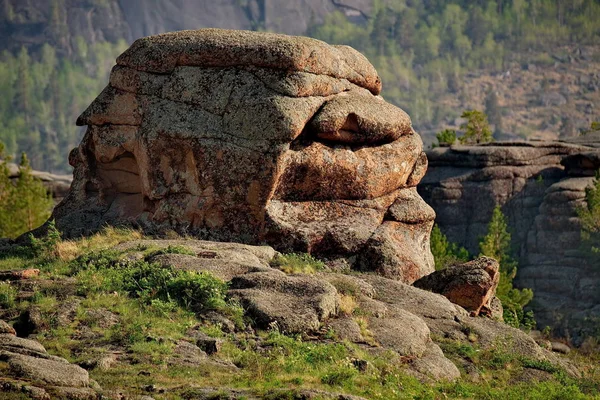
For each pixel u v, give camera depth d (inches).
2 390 1578.5
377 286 2484.0
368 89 3026.6
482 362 2241.6
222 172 2765.7
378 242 2792.8
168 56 2883.9
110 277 2265.0
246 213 2760.8
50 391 1608.0
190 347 1953.7
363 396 1797.5
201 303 2156.7
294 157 2765.7
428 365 2097.7
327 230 2780.5
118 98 2957.7
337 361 1971.0
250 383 1792.6
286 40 2819.9
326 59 2844.5
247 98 2770.7
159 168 2849.4
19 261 2529.5
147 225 2851.9
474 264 2664.9
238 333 2074.3
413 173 3009.4
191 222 2800.2
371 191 2878.9
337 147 2832.2
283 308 2140.7
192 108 2827.3
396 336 2160.4
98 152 2970.0
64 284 2223.2
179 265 2319.1
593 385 2237.9
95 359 1831.9
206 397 1679.4
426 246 2979.8
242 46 2815.0
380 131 2876.5
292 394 1688.0
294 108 2741.1
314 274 2460.6
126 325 2023.9
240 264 2346.2
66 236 2891.2
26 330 2001.7
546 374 2241.6
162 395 1673.2
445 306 2436.0
